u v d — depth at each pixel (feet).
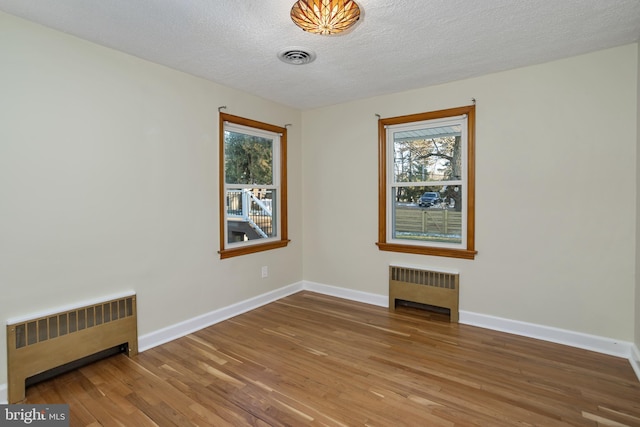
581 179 8.61
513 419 5.92
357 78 10.00
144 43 7.68
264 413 6.14
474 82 9.99
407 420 5.92
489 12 6.38
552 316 9.11
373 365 7.84
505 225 9.67
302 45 7.75
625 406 6.26
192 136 9.77
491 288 9.96
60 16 6.51
